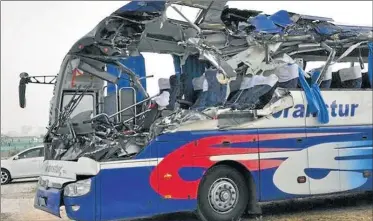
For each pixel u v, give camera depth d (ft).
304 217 28.43
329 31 30.60
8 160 59.11
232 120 26.89
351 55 32.76
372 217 28.19
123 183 24.08
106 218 23.62
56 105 29.96
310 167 28.78
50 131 29.48
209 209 26.02
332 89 30.40
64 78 29.68
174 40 29.76
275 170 27.71
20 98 31.42
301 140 28.63
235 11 29.04
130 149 24.68
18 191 48.52
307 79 30.17
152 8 25.80
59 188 24.89
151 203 24.52
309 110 29.07
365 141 30.94
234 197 26.91
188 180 25.44
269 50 28.60
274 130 27.91
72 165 24.50
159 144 25.00
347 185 30.04
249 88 28.45
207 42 28.37
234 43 28.71
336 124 30.07
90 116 30.60
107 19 25.67
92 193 23.54
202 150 25.90
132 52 29.14
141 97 30.63
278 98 28.09
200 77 31.30
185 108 28.94
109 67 29.68
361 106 31.19
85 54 28.17
